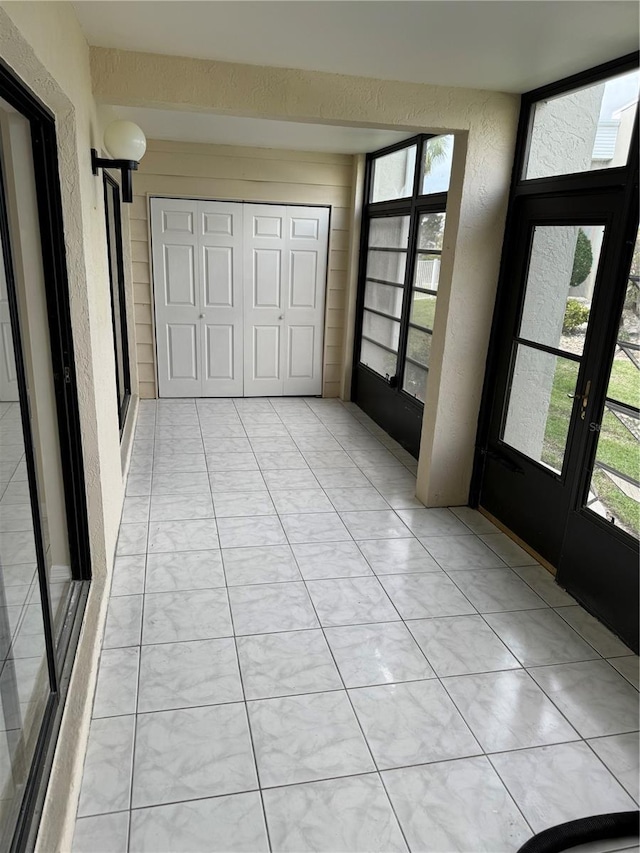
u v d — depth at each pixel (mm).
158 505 3549
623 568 2461
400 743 1934
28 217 2047
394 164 4914
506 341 3320
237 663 2250
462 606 2684
